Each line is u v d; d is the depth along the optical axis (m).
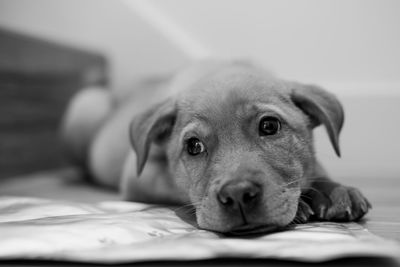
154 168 0.47
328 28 0.85
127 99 0.70
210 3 0.92
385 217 0.40
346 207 0.37
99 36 0.98
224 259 0.27
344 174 0.73
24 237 0.28
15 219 0.35
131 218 0.35
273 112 0.38
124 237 0.30
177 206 0.45
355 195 0.38
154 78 0.71
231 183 0.33
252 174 0.34
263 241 0.29
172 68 0.95
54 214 0.37
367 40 0.83
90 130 0.75
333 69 0.85
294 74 0.87
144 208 0.43
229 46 0.91
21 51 0.75
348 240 0.29
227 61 0.55
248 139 0.37
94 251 0.27
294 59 0.87
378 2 0.82
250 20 0.89
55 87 0.84
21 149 0.76
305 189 0.39
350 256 0.26
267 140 0.38
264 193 0.33
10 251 0.27
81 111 0.76
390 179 0.67
